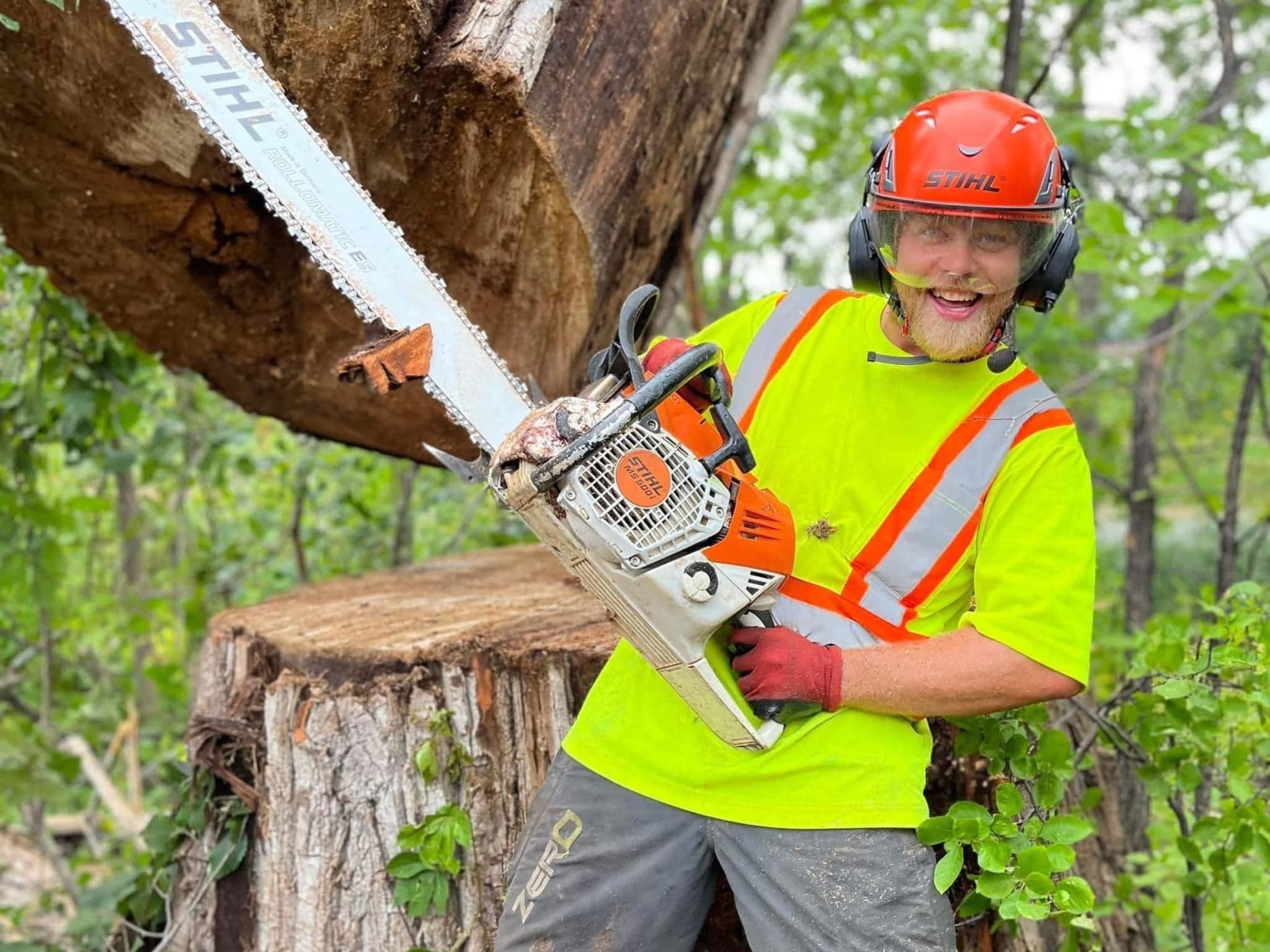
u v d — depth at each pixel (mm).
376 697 1920
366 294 1341
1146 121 3117
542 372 2197
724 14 2084
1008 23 2869
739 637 1368
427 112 1665
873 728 1410
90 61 1702
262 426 4801
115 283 2221
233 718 2047
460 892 1907
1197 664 2025
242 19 1507
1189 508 9211
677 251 2518
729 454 1329
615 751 1507
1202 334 5988
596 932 1481
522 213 1828
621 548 1251
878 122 5461
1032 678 1336
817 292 1591
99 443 3205
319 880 1920
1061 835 1569
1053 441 1397
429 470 4520
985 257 1286
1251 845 2037
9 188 2037
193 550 5238
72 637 4465
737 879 1430
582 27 1681
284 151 1330
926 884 1420
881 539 1432
